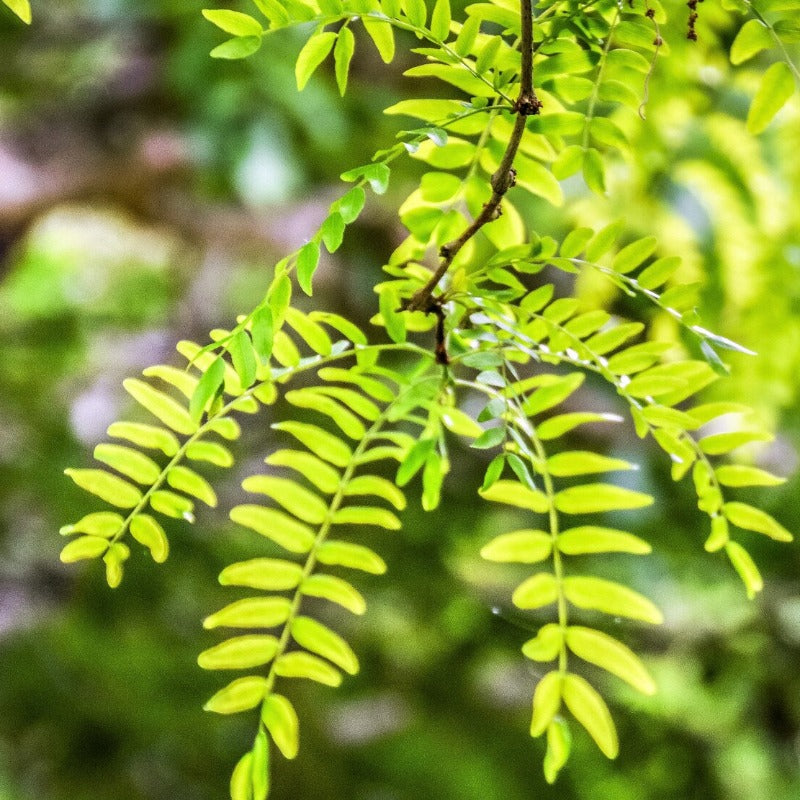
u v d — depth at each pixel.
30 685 1.94
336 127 1.72
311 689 2.11
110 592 2.08
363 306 2.04
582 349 1.01
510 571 2.01
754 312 1.28
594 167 1.01
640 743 2.07
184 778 1.90
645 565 1.97
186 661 2.03
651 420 0.99
